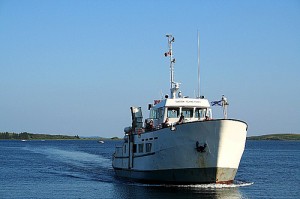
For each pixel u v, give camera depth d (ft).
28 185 167.32
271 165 281.13
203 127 138.10
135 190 145.89
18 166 265.54
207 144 139.33
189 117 160.66
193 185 146.30
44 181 180.34
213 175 142.41
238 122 139.54
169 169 147.23
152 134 154.10
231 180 149.48
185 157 142.61
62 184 169.07
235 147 142.20
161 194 136.36
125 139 179.73
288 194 146.61
